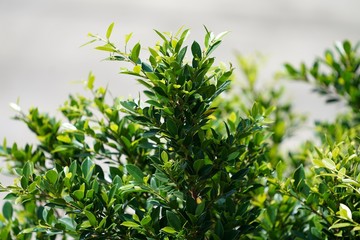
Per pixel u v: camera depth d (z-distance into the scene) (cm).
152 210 111
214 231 111
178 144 109
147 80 111
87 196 109
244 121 115
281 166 119
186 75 110
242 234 112
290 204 128
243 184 120
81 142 130
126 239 111
